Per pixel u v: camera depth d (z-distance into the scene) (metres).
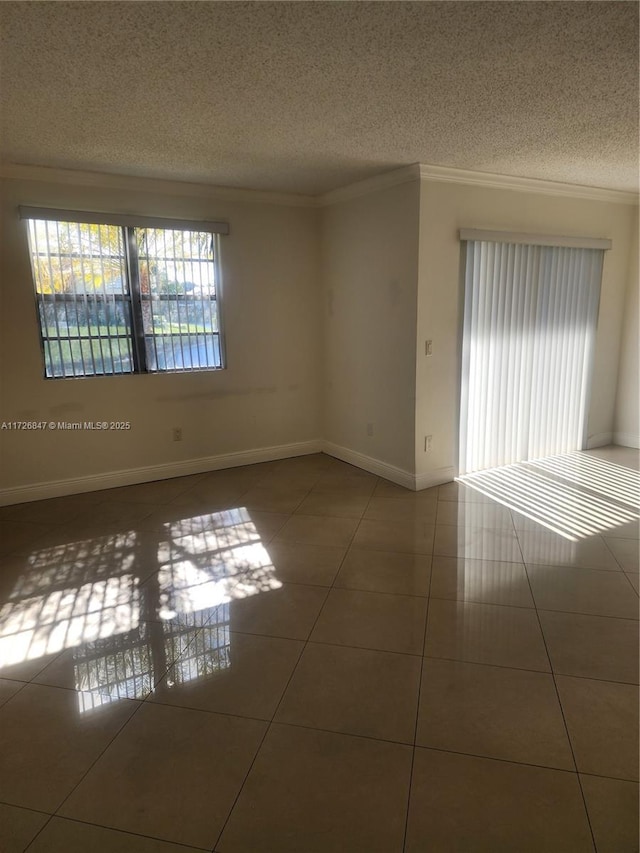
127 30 1.75
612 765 1.60
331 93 2.30
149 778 1.59
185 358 4.31
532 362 4.47
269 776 1.59
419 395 3.87
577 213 4.34
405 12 1.65
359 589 2.64
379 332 4.12
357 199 4.14
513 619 2.36
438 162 3.44
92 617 2.43
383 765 1.62
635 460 4.70
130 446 4.20
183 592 2.64
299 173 3.73
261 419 4.76
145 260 4.00
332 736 1.73
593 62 2.02
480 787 1.53
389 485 4.15
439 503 3.75
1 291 3.55
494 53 1.94
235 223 4.30
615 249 4.68
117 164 3.46
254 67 2.04
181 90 2.25
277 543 3.17
